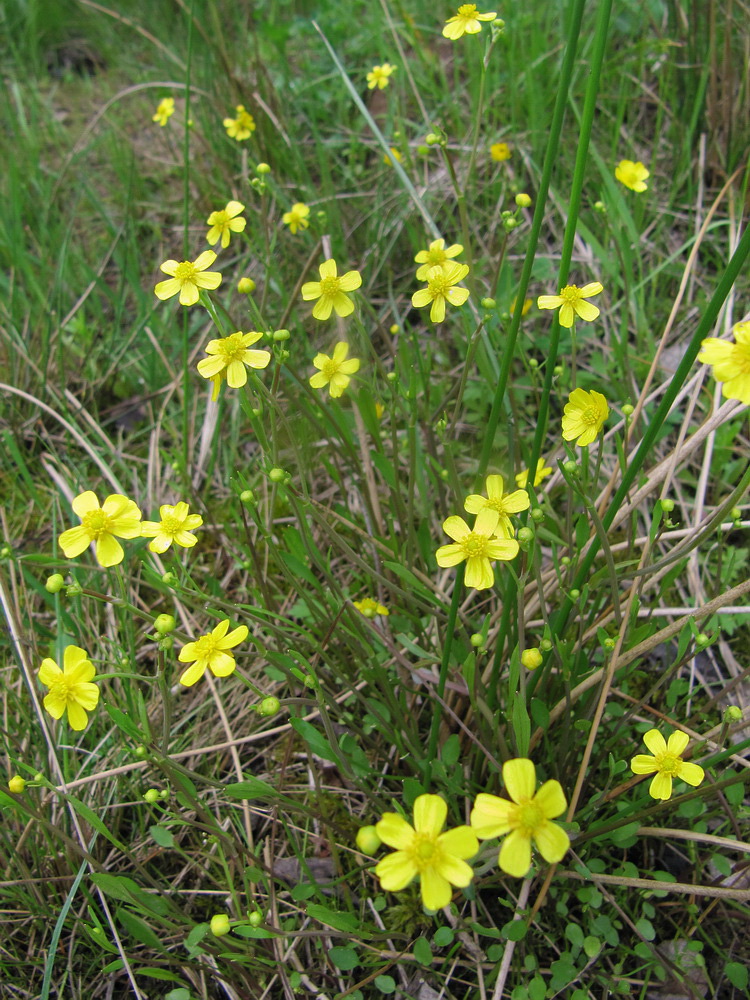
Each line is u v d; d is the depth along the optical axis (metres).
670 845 0.21
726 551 0.26
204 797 0.23
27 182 0.42
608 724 0.22
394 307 0.30
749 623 0.24
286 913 0.21
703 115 0.37
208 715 0.25
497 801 0.14
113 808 0.22
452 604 0.18
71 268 0.37
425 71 0.40
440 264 0.21
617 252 0.28
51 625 0.27
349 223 0.38
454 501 0.24
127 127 0.47
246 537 0.24
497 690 0.21
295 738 0.24
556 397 0.30
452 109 0.38
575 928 0.19
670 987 0.19
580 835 0.19
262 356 0.19
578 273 0.34
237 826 0.22
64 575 0.28
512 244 0.35
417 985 0.19
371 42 0.42
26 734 0.24
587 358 0.32
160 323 0.33
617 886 0.20
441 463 0.27
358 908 0.21
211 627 0.26
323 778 0.23
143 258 0.39
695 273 0.33
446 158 0.23
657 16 0.39
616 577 0.18
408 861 0.14
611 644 0.18
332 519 0.26
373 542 0.23
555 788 0.14
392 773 0.22
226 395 0.32
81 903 0.21
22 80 0.50
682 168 0.35
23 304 0.35
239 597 0.27
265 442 0.20
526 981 0.19
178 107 0.46
